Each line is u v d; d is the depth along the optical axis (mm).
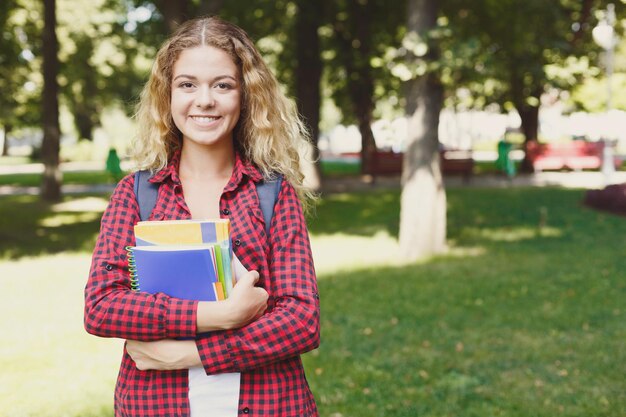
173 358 1604
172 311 1575
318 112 18328
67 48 27812
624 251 9891
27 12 19000
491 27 12805
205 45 1768
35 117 32656
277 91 1881
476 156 40250
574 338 5844
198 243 1630
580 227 12312
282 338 1630
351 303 7023
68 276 8484
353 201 16562
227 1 16219
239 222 1756
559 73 13805
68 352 5512
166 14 12227
